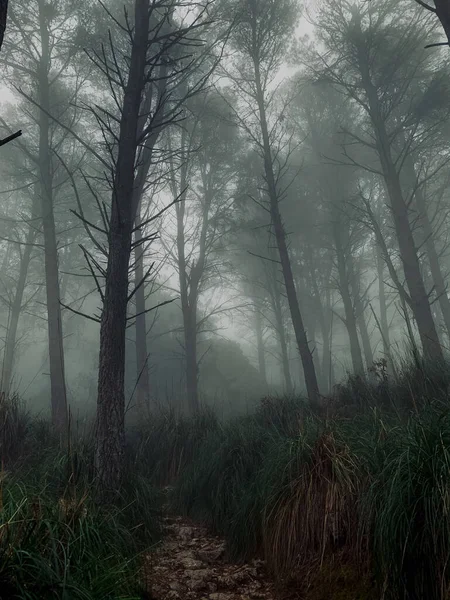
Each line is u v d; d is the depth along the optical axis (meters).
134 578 3.38
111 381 4.96
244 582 3.82
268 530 4.03
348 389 7.24
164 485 6.79
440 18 7.27
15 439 5.93
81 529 3.17
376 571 3.18
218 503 5.01
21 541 2.69
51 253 12.42
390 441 3.77
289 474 4.10
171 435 7.35
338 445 4.06
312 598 3.41
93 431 6.03
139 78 5.91
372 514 3.36
